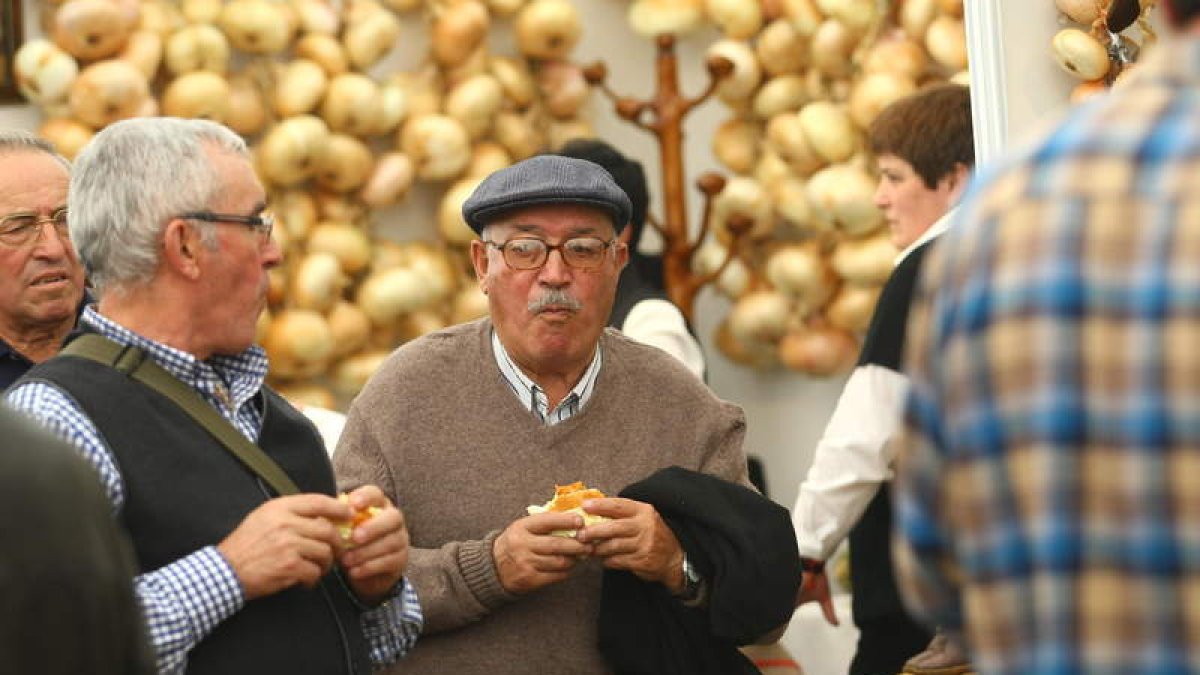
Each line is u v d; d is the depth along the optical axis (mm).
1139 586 1733
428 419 3641
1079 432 1753
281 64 5699
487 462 3615
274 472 2949
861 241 5754
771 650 4293
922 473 1897
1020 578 1797
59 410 2744
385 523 2953
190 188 2883
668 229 5809
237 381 3029
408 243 5914
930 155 4547
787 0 5809
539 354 3582
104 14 5324
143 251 2869
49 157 3721
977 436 1812
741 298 5969
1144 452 1724
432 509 3594
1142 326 1729
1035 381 1770
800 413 6152
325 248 5637
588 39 6141
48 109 5430
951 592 1948
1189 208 1732
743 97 5926
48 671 1742
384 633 3156
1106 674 1743
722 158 5996
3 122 5527
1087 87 4008
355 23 5699
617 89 6152
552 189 3531
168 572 2730
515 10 5887
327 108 5637
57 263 3658
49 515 1763
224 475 2865
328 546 2836
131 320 2910
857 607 4574
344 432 3701
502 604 3494
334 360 5742
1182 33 1867
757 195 5887
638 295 4887
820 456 4500
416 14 5926
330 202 5730
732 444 3766
